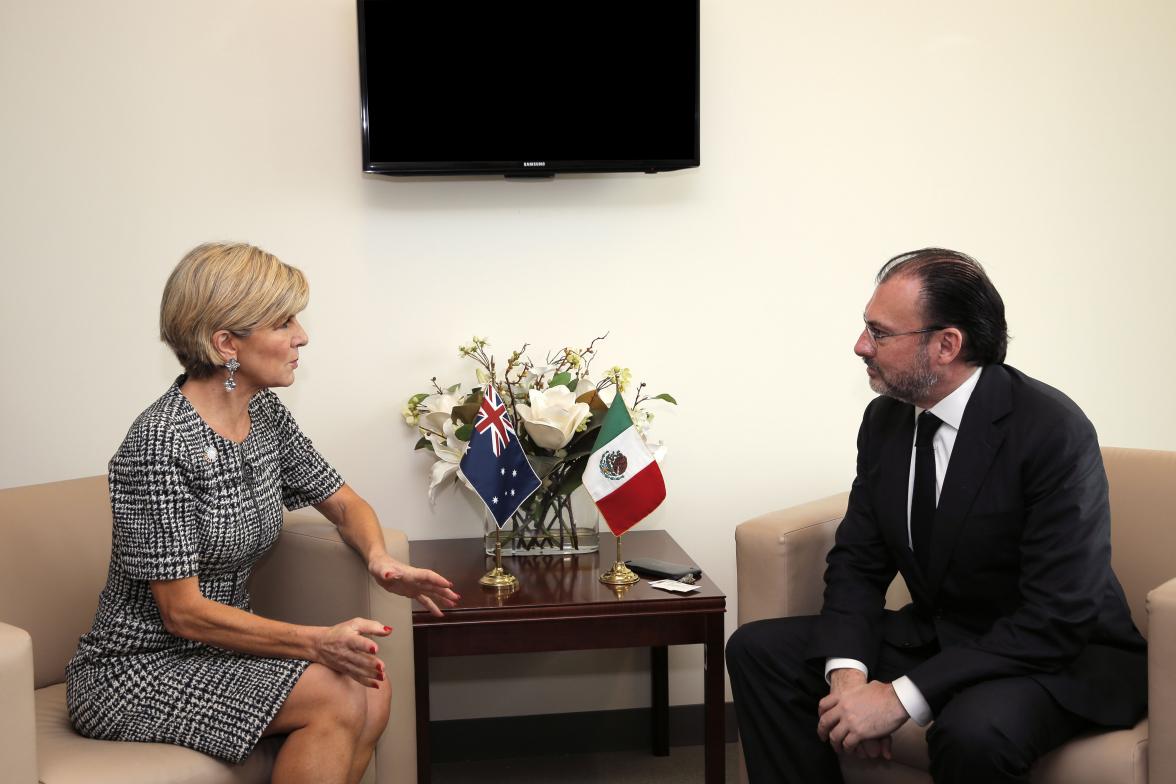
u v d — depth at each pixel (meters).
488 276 2.79
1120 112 2.90
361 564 2.12
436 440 2.60
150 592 1.90
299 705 1.81
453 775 2.80
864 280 2.89
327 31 2.71
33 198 2.68
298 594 2.23
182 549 1.83
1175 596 1.62
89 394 2.74
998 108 2.88
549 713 2.93
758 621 2.18
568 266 2.81
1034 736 1.72
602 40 2.65
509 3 2.63
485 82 2.64
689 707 2.96
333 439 2.79
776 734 2.11
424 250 2.77
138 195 2.70
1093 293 2.95
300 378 2.77
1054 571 1.82
